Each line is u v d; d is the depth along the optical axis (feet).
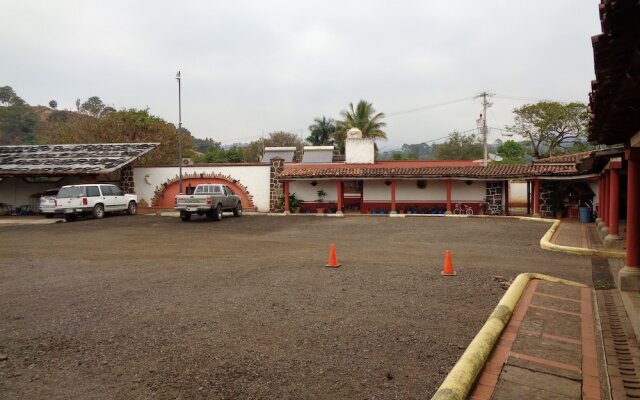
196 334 18.88
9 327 20.13
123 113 141.08
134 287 27.81
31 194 100.37
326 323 20.13
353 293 25.57
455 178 88.12
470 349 15.80
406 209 94.73
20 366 15.81
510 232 59.52
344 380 14.39
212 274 31.65
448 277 29.84
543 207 86.02
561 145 145.18
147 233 59.93
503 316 20.01
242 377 14.67
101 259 39.19
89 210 79.30
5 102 367.45
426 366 15.43
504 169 88.79
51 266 35.91
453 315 21.22
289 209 94.27
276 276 30.60
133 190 101.76
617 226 44.09
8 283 29.63
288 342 17.81
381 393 13.48
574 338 18.35
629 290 25.35
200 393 13.61
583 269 33.81
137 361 16.12
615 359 16.21
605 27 11.21
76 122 140.97
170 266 35.22
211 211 77.05
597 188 78.33
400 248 44.88
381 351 16.79
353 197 96.84
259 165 98.99
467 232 59.67
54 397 13.50
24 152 105.60
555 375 14.93
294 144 219.41
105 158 95.09
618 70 13.39
